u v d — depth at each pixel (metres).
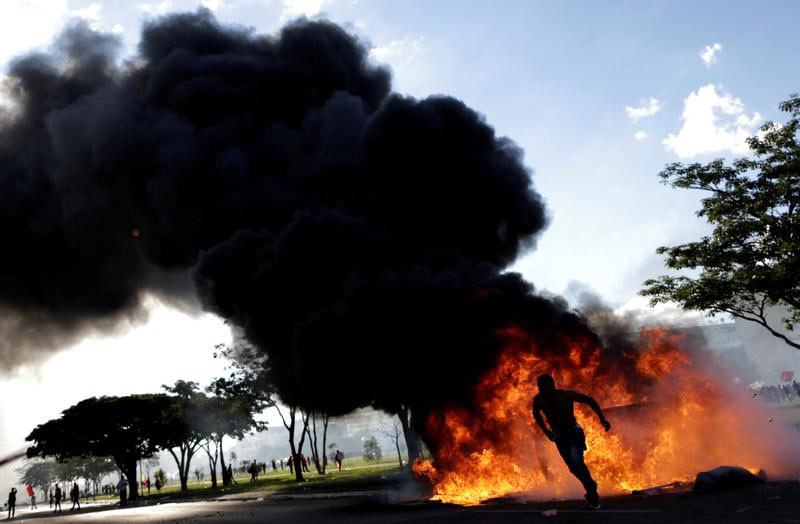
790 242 14.64
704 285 15.63
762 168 15.43
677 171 16.62
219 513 16.05
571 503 7.99
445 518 7.80
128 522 15.88
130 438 43.09
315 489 22.95
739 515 5.45
